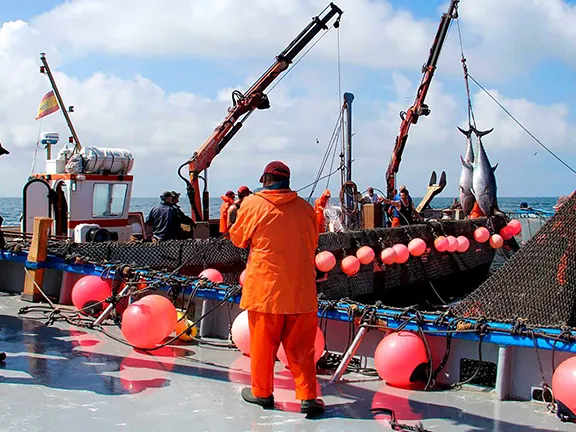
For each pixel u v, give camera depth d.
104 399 4.57
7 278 8.62
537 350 4.71
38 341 6.08
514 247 16.94
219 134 13.96
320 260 10.06
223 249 9.44
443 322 4.95
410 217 14.76
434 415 4.43
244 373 5.29
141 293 6.68
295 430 4.09
